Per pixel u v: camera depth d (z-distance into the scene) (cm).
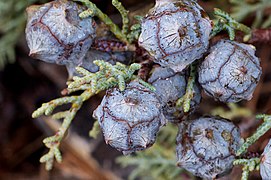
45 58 26
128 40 28
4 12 40
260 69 26
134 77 25
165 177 39
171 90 26
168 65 25
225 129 26
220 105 39
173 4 25
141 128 24
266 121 27
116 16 38
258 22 35
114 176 40
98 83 25
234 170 32
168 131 37
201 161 26
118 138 24
